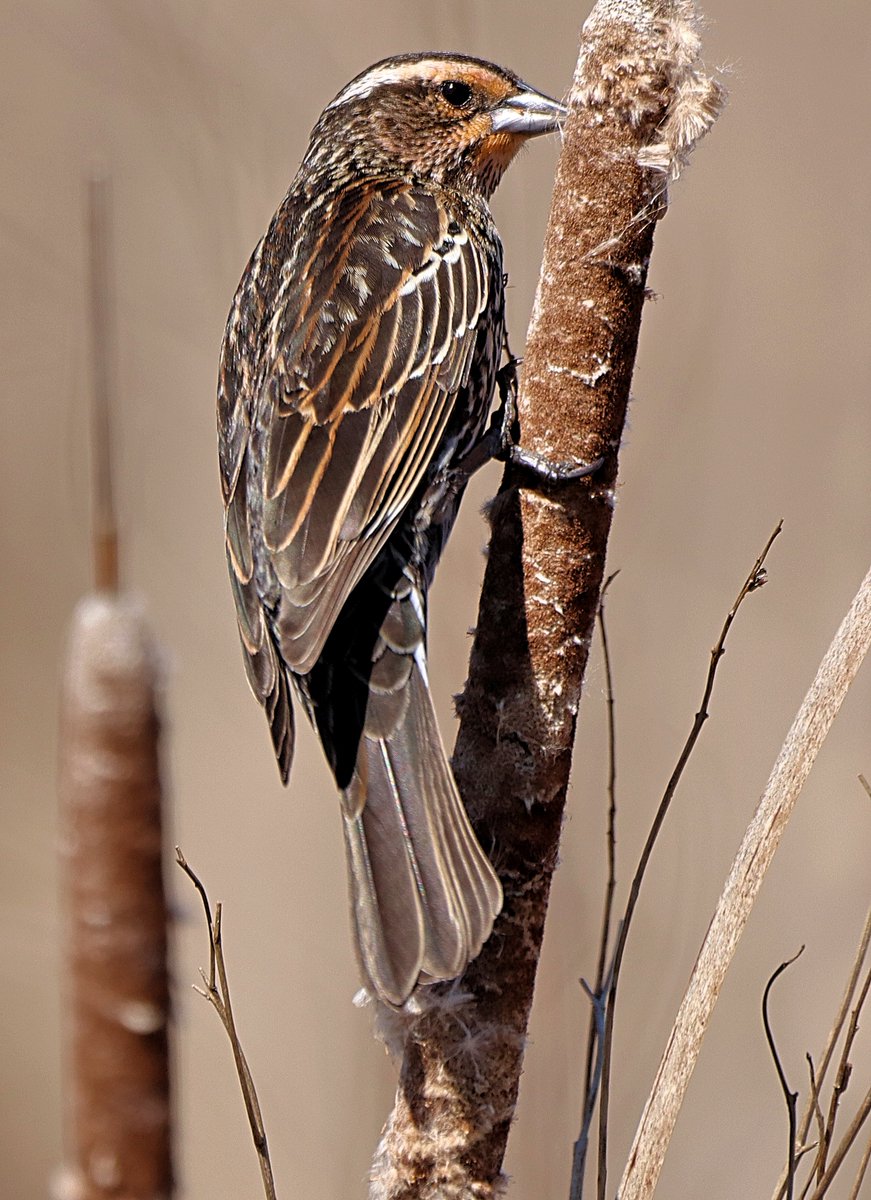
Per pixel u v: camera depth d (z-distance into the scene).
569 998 9.83
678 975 10.05
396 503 7.43
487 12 12.84
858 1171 5.66
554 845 6.42
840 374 14.14
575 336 6.37
